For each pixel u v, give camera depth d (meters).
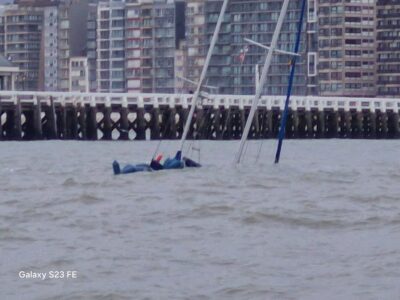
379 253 123.81
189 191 174.12
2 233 136.75
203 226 141.00
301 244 129.62
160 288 112.12
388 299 107.69
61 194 171.50
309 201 161.12
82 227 140.75
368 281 113.38
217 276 116.12
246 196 168.25
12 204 160.62
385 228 138.62
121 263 121.12
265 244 129.75
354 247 127.38
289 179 194.62
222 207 153.38
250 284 112.88
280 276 115.81
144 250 126.94
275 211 149.38
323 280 114.19
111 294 110.06
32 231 138.12
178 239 132.88
